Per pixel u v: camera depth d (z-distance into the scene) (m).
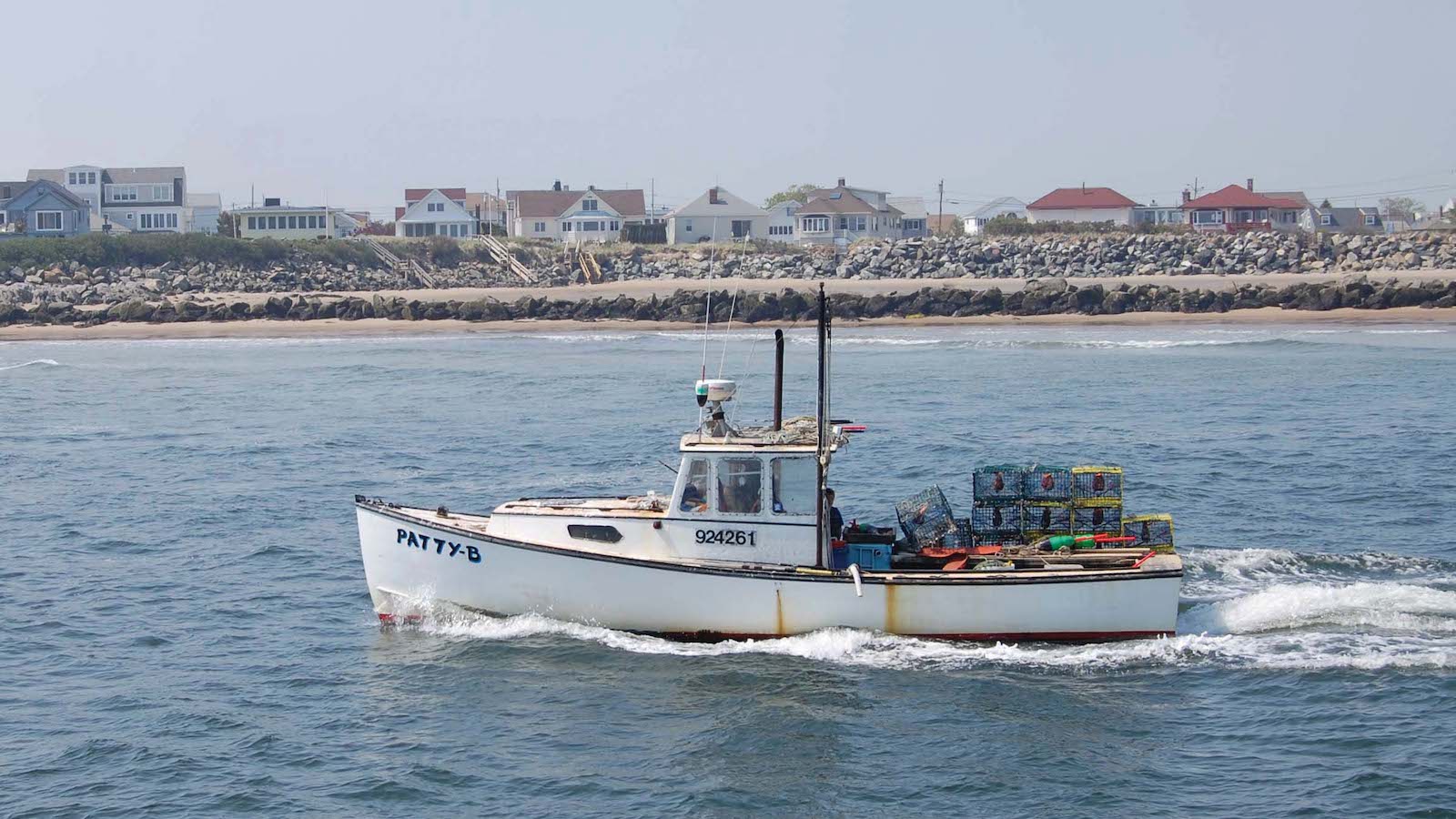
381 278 186.62
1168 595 34.78
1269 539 46.25
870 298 151.50
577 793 28.69
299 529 50.97
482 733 31.42
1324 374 93.88
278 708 33.16
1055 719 31.48
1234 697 32.44
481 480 59.41
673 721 31.70
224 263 186.12
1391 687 32.66
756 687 33.19
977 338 130.12
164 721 32.53
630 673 34.03
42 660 36.84
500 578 36.38
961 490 54.97
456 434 72.56
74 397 92.81
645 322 148.75
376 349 128.12
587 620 36.19
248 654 36.91
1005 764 29.50
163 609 41.19
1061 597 34.62
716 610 35.31
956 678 33.50
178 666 36.12
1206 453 62.31
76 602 42.00
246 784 29.17
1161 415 74.94
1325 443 64.44
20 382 102.06
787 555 35.41
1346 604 37.38
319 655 36.62
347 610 40.75
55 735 31.80
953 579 34.47
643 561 35.34
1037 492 37.06
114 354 125.69
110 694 34.25
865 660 34.44
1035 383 91.56
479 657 35.19
